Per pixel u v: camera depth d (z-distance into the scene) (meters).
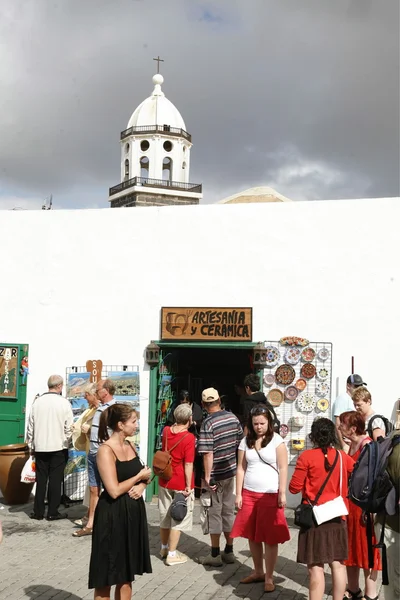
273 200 14.58
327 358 10.15
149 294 10.96
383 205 10.12
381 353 9.98
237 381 13.41
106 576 5.38
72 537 8.77
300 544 5.92
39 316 11.34
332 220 10.30
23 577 7.21
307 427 10.14
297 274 10.38
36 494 9.75
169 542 7.66
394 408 9.70
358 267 10.16
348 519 6.34
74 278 11.26
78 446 9.73
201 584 6.94
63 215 11.36
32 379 11.28
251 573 7.29
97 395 8.90
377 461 5.59
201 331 10.64
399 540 5.55
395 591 5.55
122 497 5.51
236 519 6.91
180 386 12.80
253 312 10.50
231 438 7.68
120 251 11.12
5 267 11.50
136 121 48.16
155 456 7.66
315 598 5.82
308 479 6.02
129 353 10.97
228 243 10.69
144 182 47.12
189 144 49.25
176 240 10.91
